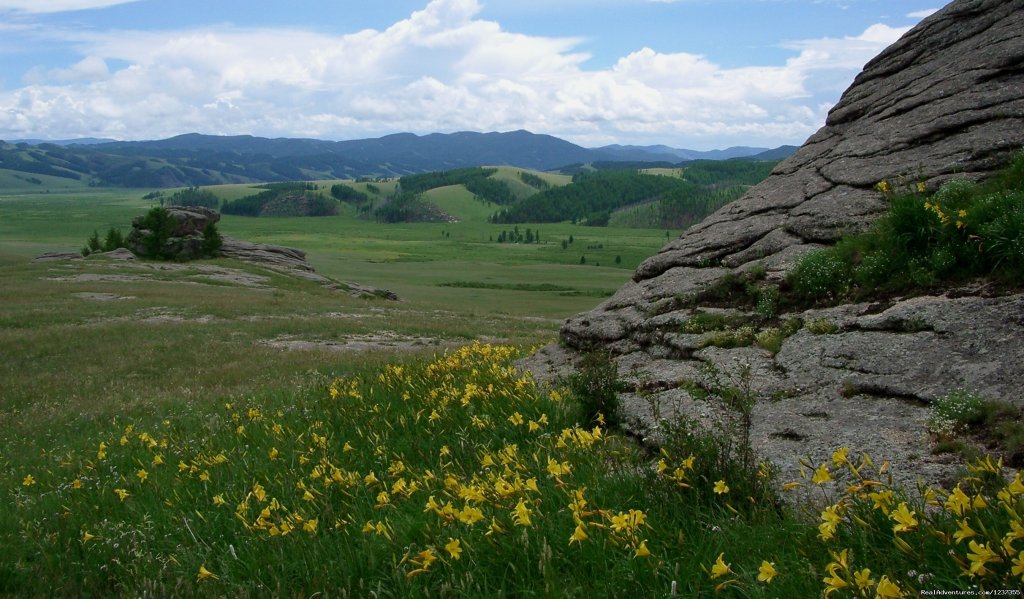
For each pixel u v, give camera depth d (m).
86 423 14.96
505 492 4.64
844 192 10.52
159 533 5.82
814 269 8.68
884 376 6.43
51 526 6.35
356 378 11.12
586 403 7.27
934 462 4.98
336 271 163.75
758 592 3.38
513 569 4.07
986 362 6.06
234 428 9.35
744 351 8.07
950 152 9.87
